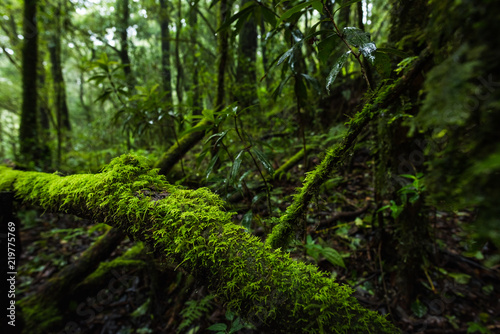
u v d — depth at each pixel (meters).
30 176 1.40
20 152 4.88
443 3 0.41
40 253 2.98
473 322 1.69
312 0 0.80
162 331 1.98
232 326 1.22
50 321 1.99
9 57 5.27
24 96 5.15
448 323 1.71
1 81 11.24
